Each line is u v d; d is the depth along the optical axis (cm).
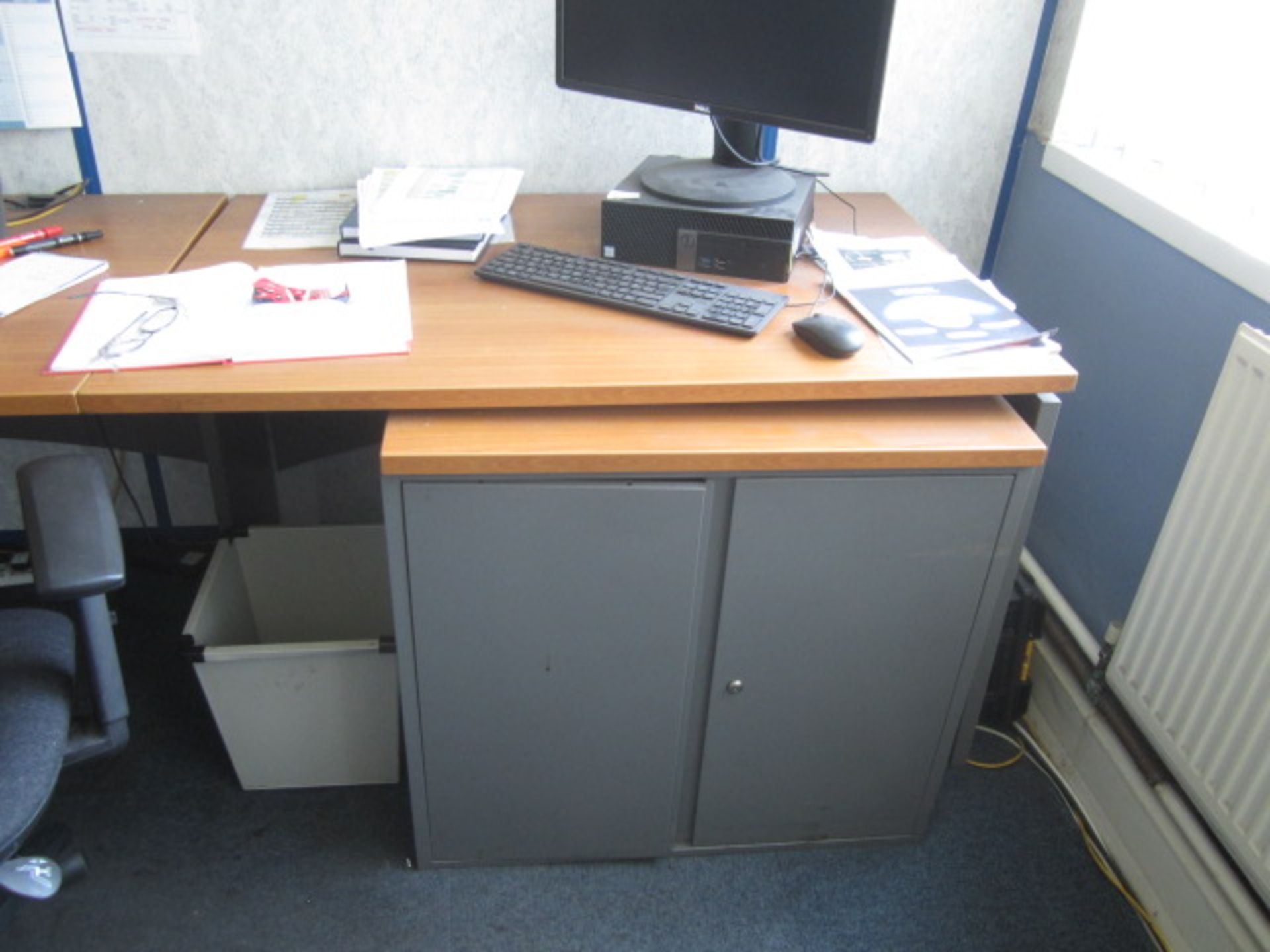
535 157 185
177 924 149
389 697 158
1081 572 178
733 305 142
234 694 154
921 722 151
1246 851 131
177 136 177
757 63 145
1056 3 178
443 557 129
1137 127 171
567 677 141
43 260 152
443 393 123
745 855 164
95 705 113
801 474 127
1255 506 126
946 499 131
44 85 169
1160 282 155
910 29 179
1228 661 132
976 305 145
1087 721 168
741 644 141
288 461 183
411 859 160
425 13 170
